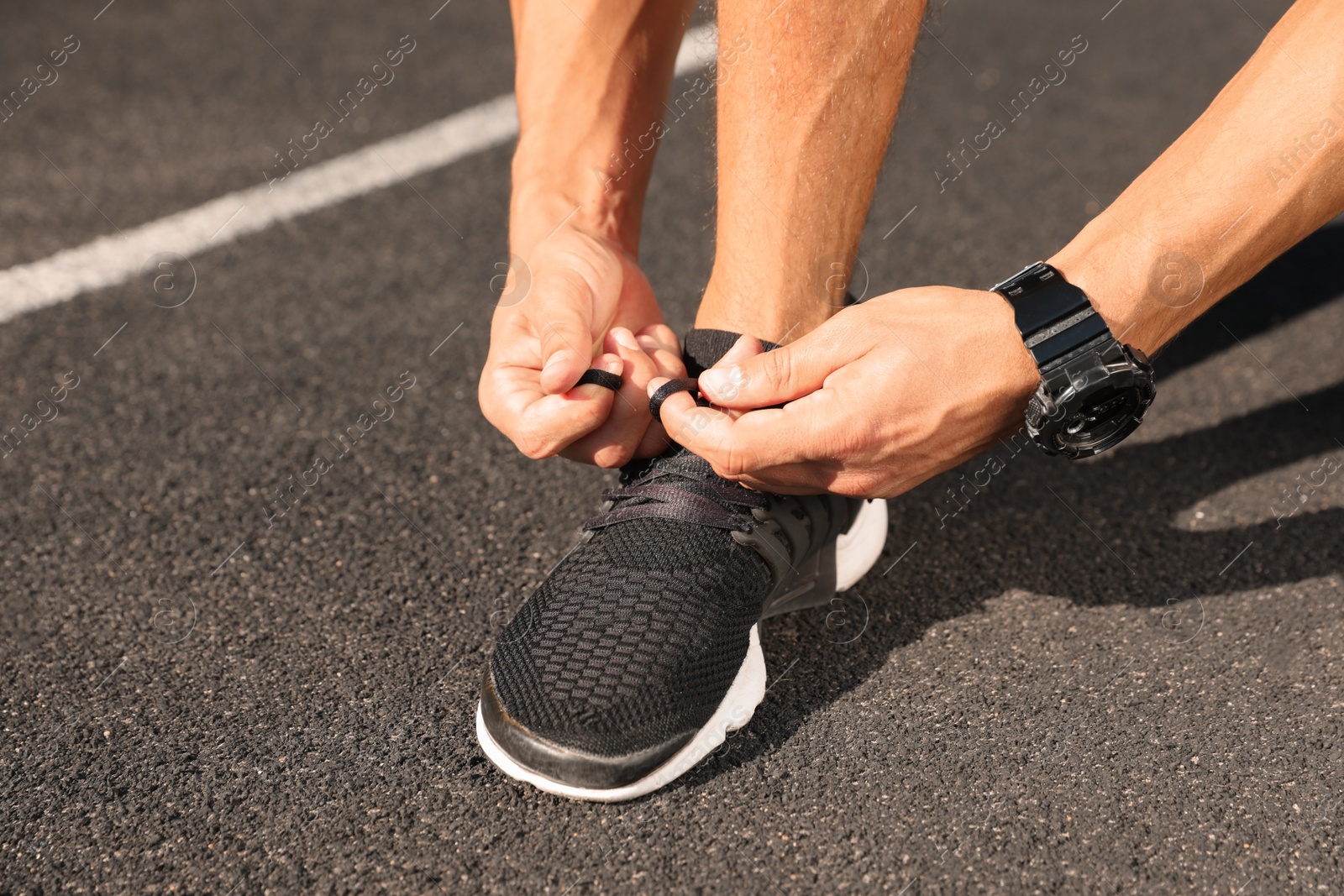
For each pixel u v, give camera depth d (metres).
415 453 1.43
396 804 0.90
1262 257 0.86
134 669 1.06
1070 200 2.15
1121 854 0.84
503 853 0.85
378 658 1.07
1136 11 3.31
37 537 1.26
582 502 1.34
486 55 2.97
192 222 2.07
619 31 1.17
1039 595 1.16
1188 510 1.30
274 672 1.05
